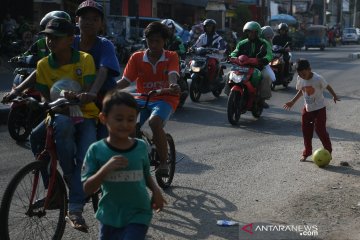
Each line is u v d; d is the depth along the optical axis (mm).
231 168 11414
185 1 56250
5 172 10969
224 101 21406
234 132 15469
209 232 7941
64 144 7023
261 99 17562
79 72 7438
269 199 9406
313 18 106062
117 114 5367
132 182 5559
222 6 66312
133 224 5566
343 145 13695
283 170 11281
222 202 9258
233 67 16953
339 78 30328
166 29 9250
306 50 66688
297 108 20000
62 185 7289
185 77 19609
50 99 7527
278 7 92125
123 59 34906
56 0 40062
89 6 7883
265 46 17047
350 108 19750
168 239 7680
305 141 12023
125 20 37406
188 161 11969
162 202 5777
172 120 17172
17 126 13555
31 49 13328
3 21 34219
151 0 51719
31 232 7426
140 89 9461
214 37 21203
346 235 7836
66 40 7281
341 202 9234
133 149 5586
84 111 7469
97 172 5355
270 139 14492
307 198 9438
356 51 63500
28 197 6957
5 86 23391
